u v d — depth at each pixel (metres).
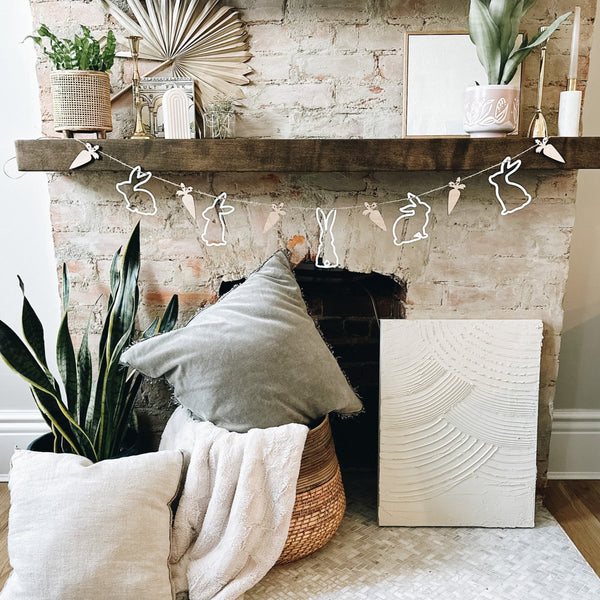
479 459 1.75
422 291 1.80
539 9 1.67
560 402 2.12
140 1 1.67
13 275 2.04
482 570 1.56
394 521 1.77
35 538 1.30
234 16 1.69
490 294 1.79
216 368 1.51
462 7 1.68
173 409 1.92
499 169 1.71
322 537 1.58
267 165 1.59
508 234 1.75
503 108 1.56
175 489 1.42
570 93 1.59
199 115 1.74
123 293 1.67
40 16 1.70
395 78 1.72
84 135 1.69
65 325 1.61
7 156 1.96
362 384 2.21
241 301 1.61
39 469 1.38
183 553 1.44
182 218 1.77
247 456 1.41
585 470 2.14
